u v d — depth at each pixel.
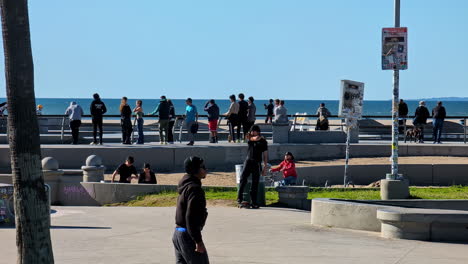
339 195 19.52
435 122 34.47
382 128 40.16
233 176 26.31
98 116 29.17
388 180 18.19
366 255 11.65
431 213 13.01
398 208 13.97
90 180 22.33
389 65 18.11
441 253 11.87
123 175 21.94
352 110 22.06
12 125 8.26
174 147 27.66
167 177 25.42
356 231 14.11
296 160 30.50
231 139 32.34
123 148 27.14
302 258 11.39
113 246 12.43
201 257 8.14
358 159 30.86
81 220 15.64
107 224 15.03
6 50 8.25
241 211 16.73
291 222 15.13
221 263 10.97
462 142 35.66
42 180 8.41
